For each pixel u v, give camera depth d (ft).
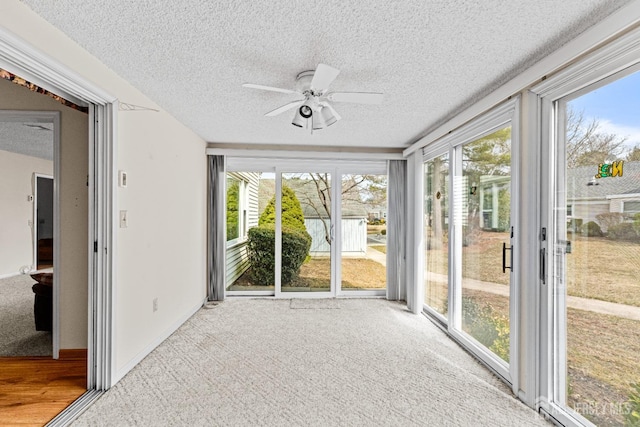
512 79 7.47
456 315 10.87
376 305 14.76
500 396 7.39
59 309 9.10
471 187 10.11
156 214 9.84
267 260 16.19
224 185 15.35
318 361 9.06
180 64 7.27
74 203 9.14
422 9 5.26
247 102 9.61
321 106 7.97
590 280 5.93
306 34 6.03
